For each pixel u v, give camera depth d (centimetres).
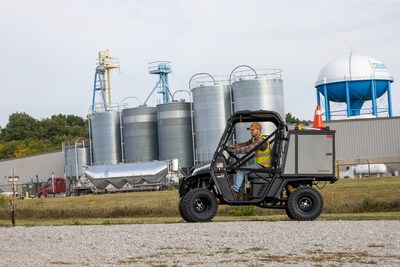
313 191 1889
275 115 1922
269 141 1920
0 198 4447
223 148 1917
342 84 8244
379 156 7619
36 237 1620
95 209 3259
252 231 1537
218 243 1356
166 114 7944
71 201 4703
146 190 7200
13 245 1478
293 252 1211
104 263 1161
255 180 1902
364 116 8138
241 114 1920
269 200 1919
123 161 8512
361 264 1066
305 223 1714
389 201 2784
